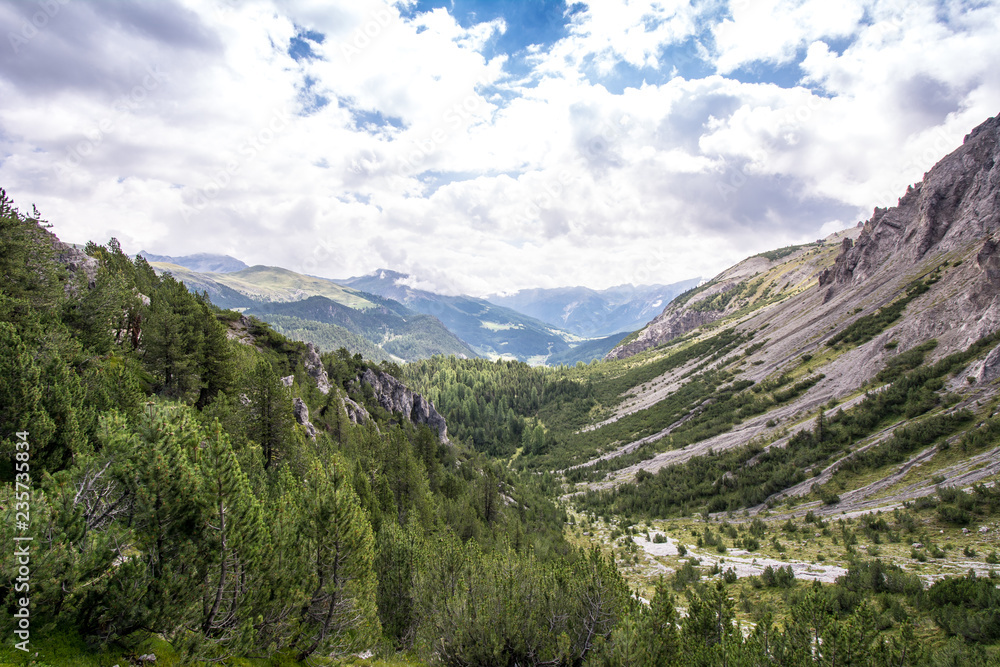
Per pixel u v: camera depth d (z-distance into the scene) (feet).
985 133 520.83
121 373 107.65
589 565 84.89
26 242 128.36
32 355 75.82
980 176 492.95
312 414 282.15
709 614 84.02
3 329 73.26
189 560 53.42
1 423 66.74
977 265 388.98
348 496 72.74
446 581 98.02
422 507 210.79
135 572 49.34
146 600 49.49
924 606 117.91
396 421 449.89
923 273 476.13
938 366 325.21
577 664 76.43
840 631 72.43
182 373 163.53
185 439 57.11
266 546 62.90
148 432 54.65
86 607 47.42
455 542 107.65
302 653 71.20
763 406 453.17
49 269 134.31
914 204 598.34
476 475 404.16
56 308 129.80
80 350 107.65
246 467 120.98
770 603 150.82
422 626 88.99
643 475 428.15
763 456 360.28
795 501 286.25
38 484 64.95
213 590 55.26
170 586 50.52
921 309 414.82
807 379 451.12
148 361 157.99
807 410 395.55
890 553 183.11
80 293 148.15
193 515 54.44
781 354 553.23
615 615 78.43
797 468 314.96
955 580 120.98
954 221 495.41
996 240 383.24
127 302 171.32
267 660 64.44
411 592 104.42
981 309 348.59
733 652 70.28
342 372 466.29
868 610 74.49
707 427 479.82
